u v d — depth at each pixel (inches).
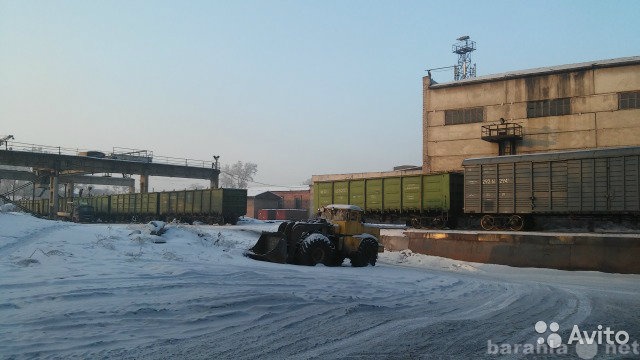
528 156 810.2
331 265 603.8
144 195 1859.0
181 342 201.9
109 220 2055.9
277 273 429.4
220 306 268.4
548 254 709.9
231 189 1561.3
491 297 384.5
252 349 197.3
